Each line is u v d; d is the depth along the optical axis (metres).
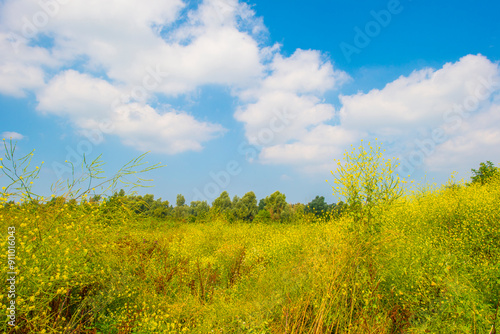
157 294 4.44
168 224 11.40
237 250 6.76
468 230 6.82
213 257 6.89
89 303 3.63
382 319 3.56
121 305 4.06
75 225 3.83
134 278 4.41
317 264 4.52
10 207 3.51
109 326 3.54
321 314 3.53
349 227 4.93
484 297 3.60
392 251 4.65
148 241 5.80
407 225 7.12
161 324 3.63
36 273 3.02
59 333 3.06
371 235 4.66
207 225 12.77
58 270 3.18
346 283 4.03
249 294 4.67
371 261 4.40
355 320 3.76
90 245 3.96
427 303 3.74
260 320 3.78
